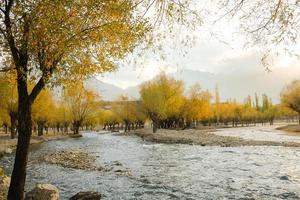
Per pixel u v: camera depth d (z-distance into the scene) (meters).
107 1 8.62
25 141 10.60
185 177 23.33
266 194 17.81
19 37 10.04
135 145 54.09
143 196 17.75
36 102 58.84
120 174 24.62
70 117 95.06
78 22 9.16
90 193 15.83
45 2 8.84
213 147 45.97
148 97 83.75
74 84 10.82
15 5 9.93
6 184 16.00
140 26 8.40
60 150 45.69
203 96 103.69
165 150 43.94
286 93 97.38
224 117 147.25
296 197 17.09
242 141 52.25
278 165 28.03
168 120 109.56
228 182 21.27
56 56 9.23
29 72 10.17
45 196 13.91
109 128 156.00
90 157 36.06
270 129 105.81
